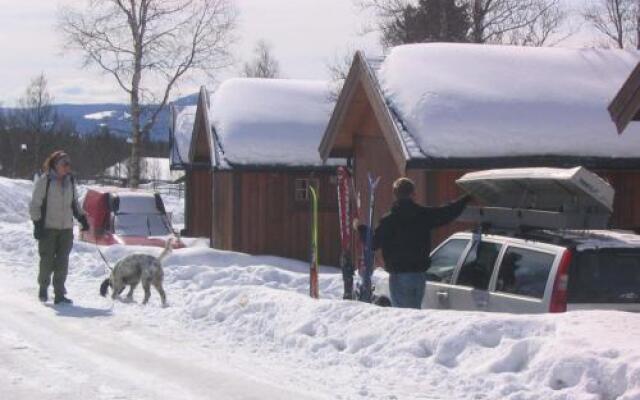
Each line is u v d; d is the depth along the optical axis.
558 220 10.79
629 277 10.52
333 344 11.12
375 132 23.92
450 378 9.40
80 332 12.68
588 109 21.48
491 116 20.86
